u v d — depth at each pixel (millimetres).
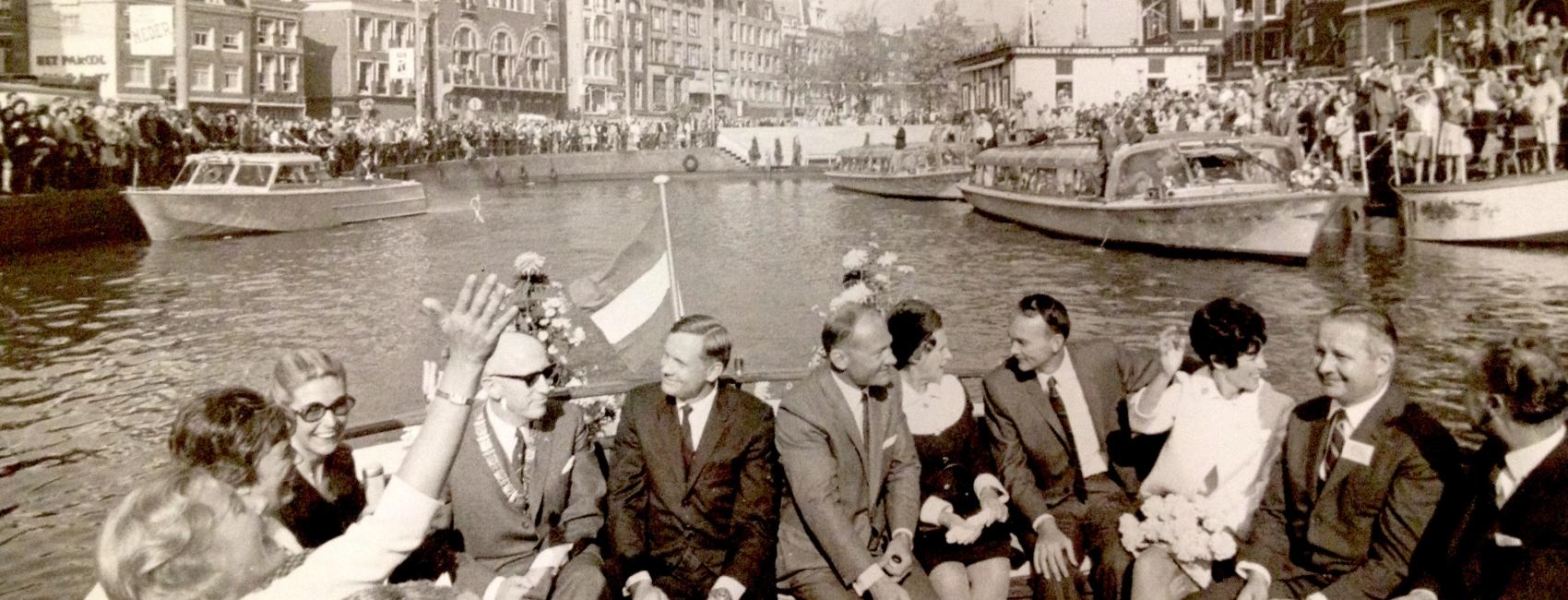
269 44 64375
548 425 4832
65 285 23641
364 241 32812
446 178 55969
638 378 6570
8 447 12375
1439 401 12984
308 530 4160
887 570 4699
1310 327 17703
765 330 19375
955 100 62812
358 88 72750
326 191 35688
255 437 3367
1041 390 5387
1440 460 4223
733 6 115250
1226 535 4477
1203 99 35406
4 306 21125
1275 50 49625
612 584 4535
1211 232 25266
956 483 5164
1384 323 4285
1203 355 4797
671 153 74250
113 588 2447
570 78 94500
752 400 4879
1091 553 5121
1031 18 54375
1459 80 25406
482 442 4645
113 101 32844
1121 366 5520
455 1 80000
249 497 3393
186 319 20062
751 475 4770
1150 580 4539
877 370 4789
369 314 20719
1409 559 4203
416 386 15336
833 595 4824
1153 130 36188
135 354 17125
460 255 29859
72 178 30812
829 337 4805
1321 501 4430
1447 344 15789
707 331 4672
